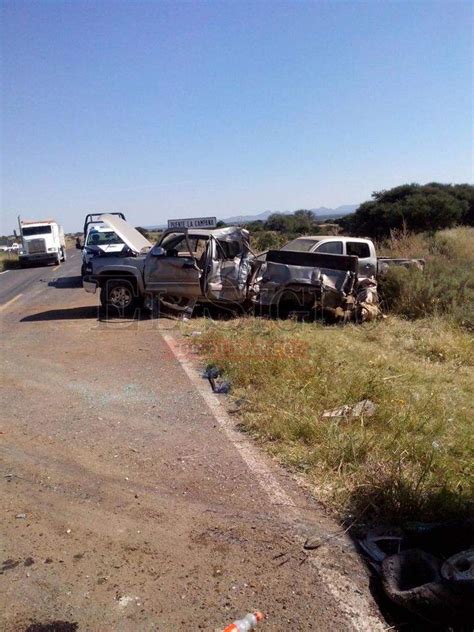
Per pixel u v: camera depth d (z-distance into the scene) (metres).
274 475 4.08
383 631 2.58
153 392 6.15
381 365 7.00
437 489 3.68
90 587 2.89
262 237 20.78
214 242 10.81
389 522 3.41
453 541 3.15
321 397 5.56
